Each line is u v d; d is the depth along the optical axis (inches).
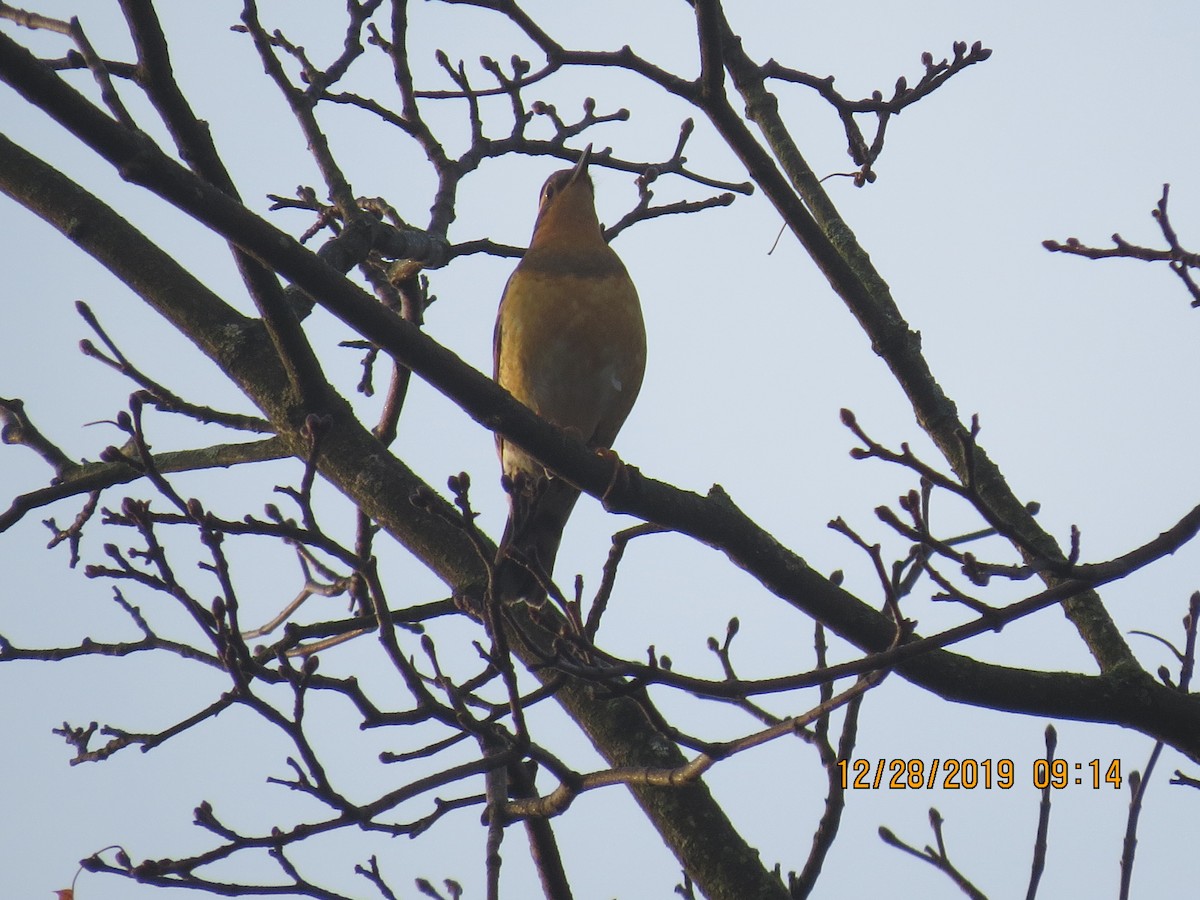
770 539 378.0
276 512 321.7
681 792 389.7
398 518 422.9
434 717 334.0
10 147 459.5
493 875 362.0
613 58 423.8
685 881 385.4
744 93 517.0
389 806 331.3
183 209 308.0
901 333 465.1
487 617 335.3
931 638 316.8
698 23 399.5
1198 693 384.8
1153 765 370.0
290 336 400.5
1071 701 372.5
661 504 367.2
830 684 365.7
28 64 276.8
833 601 375.2
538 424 356.2
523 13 428.5
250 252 318.0
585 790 355.6
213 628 332.8
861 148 492.1
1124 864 356.5
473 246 512.7
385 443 489.7
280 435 432.1
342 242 456.8
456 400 351.6
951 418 464.4
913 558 386.6
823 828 362.3
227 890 328.5
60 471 487.5
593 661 327.0
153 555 330.0
